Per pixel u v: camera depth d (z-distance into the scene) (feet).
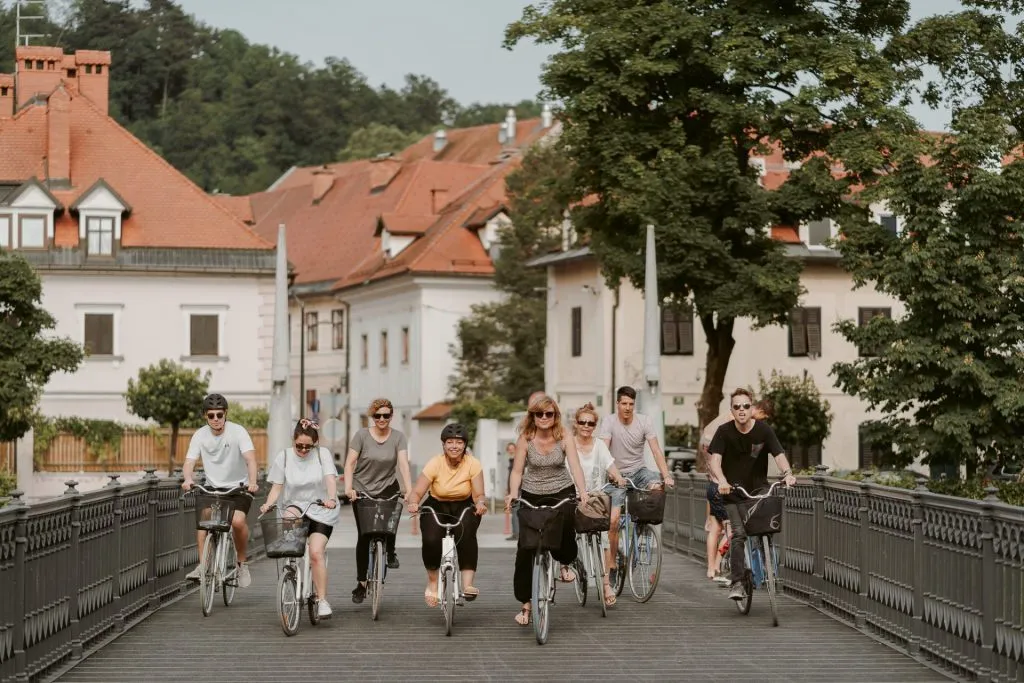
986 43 128.57
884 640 45.93
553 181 138.62
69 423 171.32
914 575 43.34
